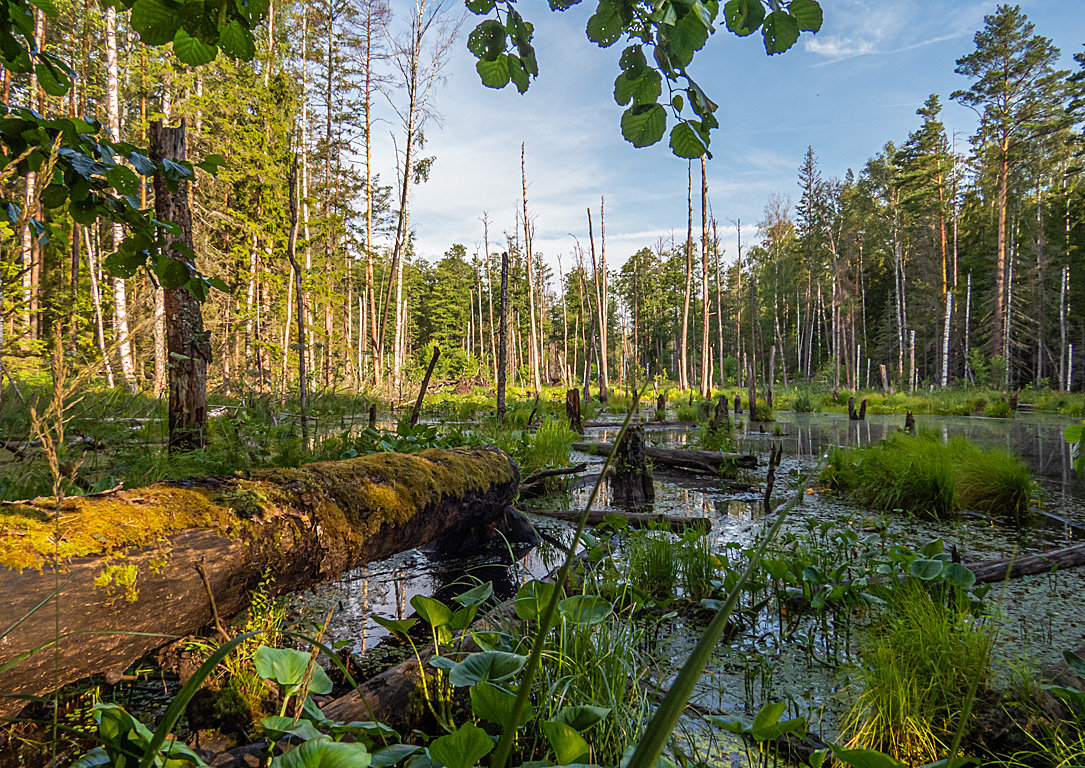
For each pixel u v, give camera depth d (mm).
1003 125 25266
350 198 19625
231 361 12812
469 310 56031
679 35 958
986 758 1834
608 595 3084
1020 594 3312
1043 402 20188
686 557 3592
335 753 1031
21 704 1638
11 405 3268
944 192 33188
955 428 13742
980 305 33062
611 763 1663
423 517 3346
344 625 2912
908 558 3010
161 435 4270
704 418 16797
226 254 12008
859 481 6531
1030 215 30297
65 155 1559
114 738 1074
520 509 5695
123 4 1058
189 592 2008
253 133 10633
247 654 2117
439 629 1840
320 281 13375
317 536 2572
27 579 1606
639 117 1072
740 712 2145
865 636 2744
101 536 1835
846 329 39281
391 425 9695
